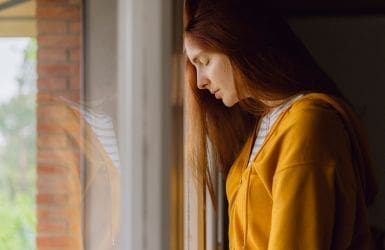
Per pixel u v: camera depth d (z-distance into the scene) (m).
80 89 0.76
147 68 0.66
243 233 1.37
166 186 0.66
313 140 1.17
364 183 1.31
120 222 0.68
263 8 1.34
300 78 1.32
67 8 0.76
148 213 0.66
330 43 2.58
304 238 1.13
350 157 1.23
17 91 0.77
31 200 0.77
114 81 0.71
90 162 0.76
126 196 0.67
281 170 1.17
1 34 0.77
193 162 1.55
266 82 1.30
